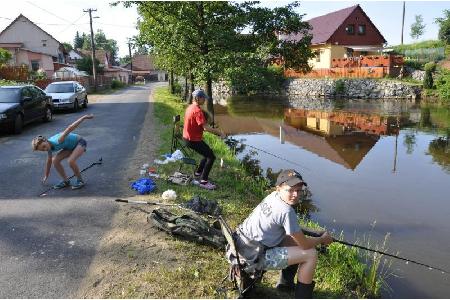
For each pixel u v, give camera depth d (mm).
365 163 11734
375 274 4910
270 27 17250
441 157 12445
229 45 16391
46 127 14734
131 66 92250
